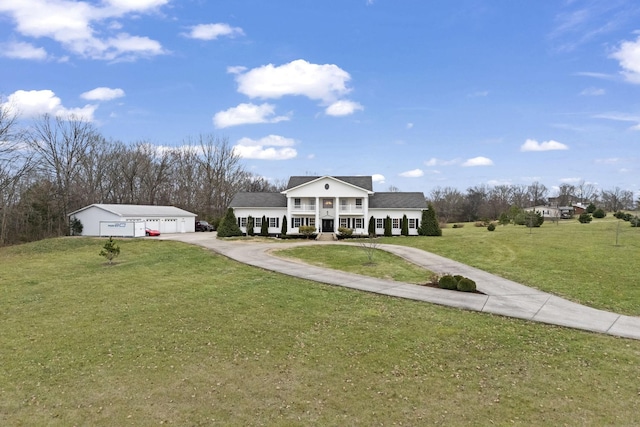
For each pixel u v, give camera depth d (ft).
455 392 24.94
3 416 22.06
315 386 25.77
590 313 41.88
